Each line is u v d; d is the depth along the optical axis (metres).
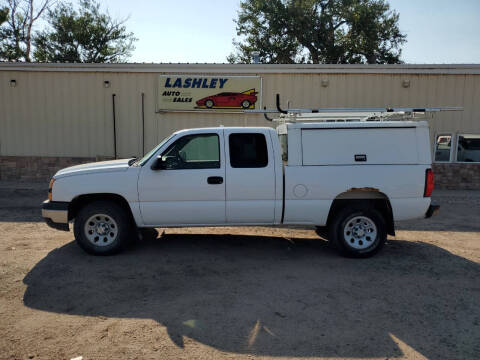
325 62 33.62
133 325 3.62
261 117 12.81
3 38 31.23
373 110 5.81
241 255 5.86
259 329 3.57
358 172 5.62
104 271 5.05
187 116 12.92
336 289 4.54
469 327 3.63
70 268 5.14
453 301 4.22
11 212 8.69
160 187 5.59
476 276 5.02
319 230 6.91
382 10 33.12
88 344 3.29
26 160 13.16
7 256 5.60
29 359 3.05
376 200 6.04
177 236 6.92
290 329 3.57
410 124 5.72
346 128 5.68
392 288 4.58
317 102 12.66
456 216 8.91
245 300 4.21
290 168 5.62
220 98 12.73
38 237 6.67
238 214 5.67
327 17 32.41
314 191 5.62
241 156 5.68
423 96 12.53
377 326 3.64
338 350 3.22
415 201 5.67
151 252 5.92
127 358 3.08
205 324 3.65
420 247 6.36
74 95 12.91
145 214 5.62
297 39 33.44
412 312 3.94
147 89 12.84
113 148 13.09
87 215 5.58
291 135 5.66
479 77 12.42
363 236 5.77
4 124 13.05
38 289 4.44
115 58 35.88
